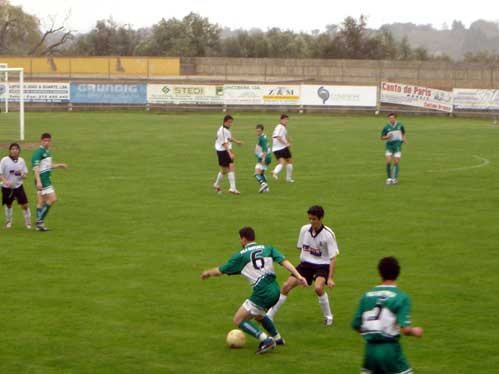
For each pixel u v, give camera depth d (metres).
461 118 55.16
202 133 41.91
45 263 15.28
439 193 23.75
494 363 10.01
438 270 14.84
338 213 20.56
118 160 31.11
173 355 10.31
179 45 100.62
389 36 103.44
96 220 19.67
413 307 12.45
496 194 23.56
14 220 19.77
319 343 10.84
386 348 7.82
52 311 12.18
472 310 12.31
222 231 18.34
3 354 10.29
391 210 21.00
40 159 18.23
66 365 9.91
